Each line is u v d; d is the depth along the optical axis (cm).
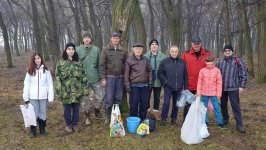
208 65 629
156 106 693
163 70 642
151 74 634
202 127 598
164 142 575
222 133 630
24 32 4238
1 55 3466
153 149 546
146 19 3638
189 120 579
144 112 651
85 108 671
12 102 924
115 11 705
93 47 671
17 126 680
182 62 639
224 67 634
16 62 2512
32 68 588
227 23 1517
